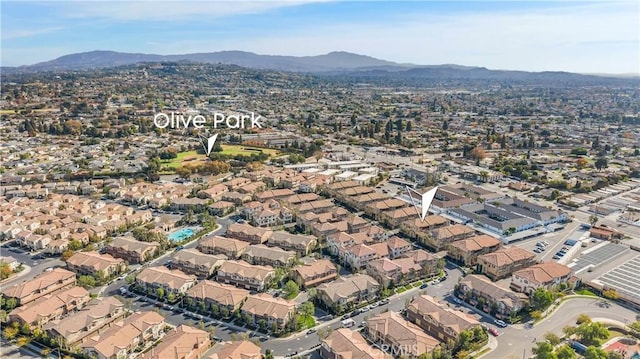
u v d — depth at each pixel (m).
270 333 141.75
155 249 199.25
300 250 199.50
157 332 141.75
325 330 143.25
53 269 180.75
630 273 180.38
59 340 136.25
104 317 147.00
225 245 197.62
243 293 158.25
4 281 177.50
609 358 122.81
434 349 127.81
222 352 124.81
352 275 172.75
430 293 166.50
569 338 136.12
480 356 129.38
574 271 181.88
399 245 195.00
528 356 129.25
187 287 167.12
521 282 167.62
